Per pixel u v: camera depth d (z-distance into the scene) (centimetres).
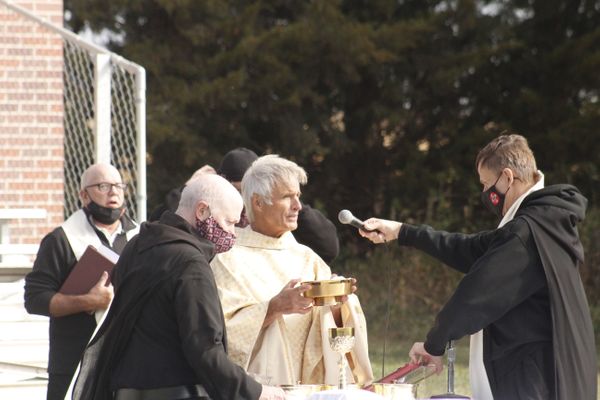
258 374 828
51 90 1980
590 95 3622
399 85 3703
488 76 3706
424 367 847
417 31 3556
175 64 3594
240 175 1066
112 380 725
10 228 1933
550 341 820
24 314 1409
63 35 1650
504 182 865
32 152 1969
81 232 1044
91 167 1065
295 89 3562
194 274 709
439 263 3228
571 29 3656
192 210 746
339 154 3706
